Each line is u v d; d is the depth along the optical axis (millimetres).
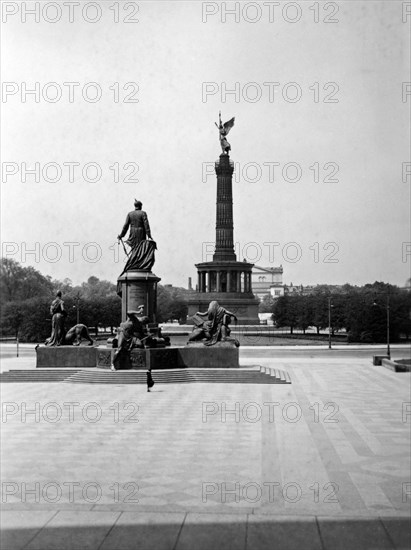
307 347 121688
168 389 61156
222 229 173875
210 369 68938
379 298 131250
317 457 32594
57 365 73438
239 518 23859
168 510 24734
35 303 133625
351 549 21141
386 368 81938
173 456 33000
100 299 136375
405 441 36219
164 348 70750
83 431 39562
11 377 69250
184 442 36281
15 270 134875
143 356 69062
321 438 37156
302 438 37219
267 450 34219
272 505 25172
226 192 172250
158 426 41156
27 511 24688
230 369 69125
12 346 125250
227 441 36469
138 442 36344
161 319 186125
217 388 61875
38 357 73625
